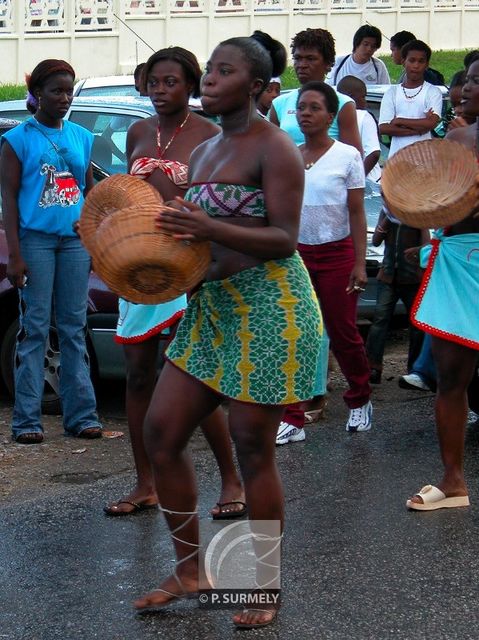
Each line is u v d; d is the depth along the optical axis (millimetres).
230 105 6297
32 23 31969
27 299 9695
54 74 9461
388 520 8070
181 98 7797
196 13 34969
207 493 8562
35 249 9594
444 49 41719
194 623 6531
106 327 10383
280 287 6230
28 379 9773
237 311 6238
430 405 10938
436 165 7461
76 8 32562
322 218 9578
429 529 7910
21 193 9570
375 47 18234
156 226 5957
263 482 6359
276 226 6148
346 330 9805
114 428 10383
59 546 7594
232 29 35906
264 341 6184
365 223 9656
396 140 14727
